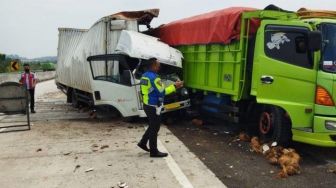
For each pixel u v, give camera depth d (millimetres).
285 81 7137
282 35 7211
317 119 6719
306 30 6875
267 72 7379
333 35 6887
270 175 6195
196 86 10625
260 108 8312
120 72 10625
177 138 8828
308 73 6836
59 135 9383
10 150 7953
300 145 7957
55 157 7355
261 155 7352
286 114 7344
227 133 9352
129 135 9242
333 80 6598
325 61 6746
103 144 8352
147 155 7406
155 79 7000
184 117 11344
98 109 13898
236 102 8703
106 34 11555
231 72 8625
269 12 7824
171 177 6098
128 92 10430
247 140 8484
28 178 6152
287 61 7117
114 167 6656
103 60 10945
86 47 12836
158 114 7090
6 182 5977
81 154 7539
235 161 6961
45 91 25297
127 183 5848
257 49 7648
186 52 11242
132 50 10125
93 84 11336
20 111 10258
